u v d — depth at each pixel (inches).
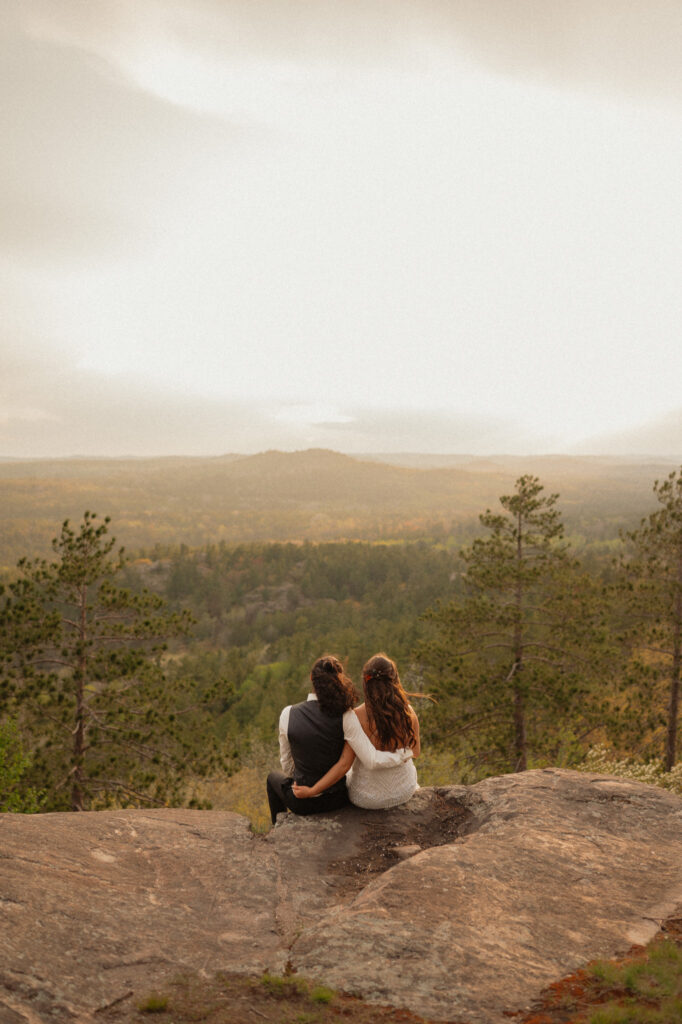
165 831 155.8
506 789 177.8
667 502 702.5
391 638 2869.1
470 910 117.2
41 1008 87.8
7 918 106.4
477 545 701.3
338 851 151.3
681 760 705.6
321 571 6899.6
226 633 5290.4
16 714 499.5
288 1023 88.6
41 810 468.4
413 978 98.0
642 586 702.5
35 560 542.9
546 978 99.7
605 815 163.5
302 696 2469.2
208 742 573.9
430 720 707.4
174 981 98.7
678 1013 88.4
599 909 121.1
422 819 168.1
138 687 565.9
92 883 125.3
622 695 751.1
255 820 782.5
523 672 673.6
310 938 110.4
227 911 124.2
